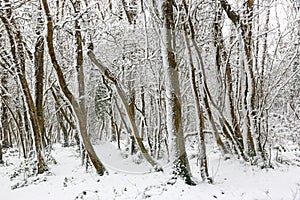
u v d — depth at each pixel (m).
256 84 10.80
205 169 9.05
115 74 12.34
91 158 10.62
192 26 9.40
